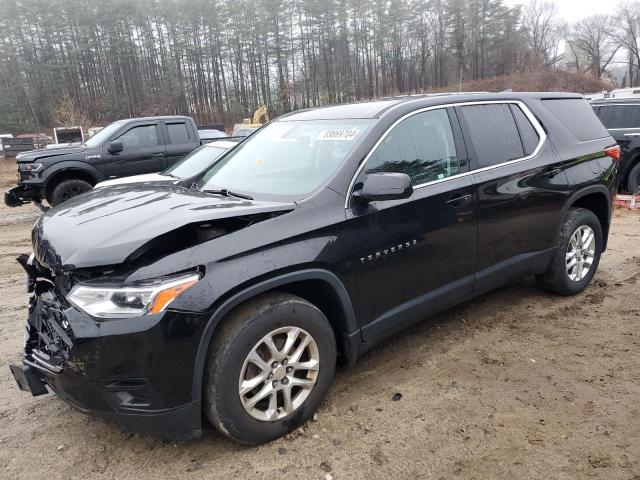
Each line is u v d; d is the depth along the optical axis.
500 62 81.00
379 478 2.67
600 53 78.69
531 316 4.49
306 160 3.54
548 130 4.50
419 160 3.57
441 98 3.88
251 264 2.73
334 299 3.13
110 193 3.65
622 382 3.44
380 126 3.45
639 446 2.83
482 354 3.87
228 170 3.96
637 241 6.86
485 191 3.85
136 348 2.49
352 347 3.25
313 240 2.97
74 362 2.52
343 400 3.34
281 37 73.56
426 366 3.73
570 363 3.71
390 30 77.69
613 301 4.77
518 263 4.22
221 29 74.69
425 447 2.88
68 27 72.44
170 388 2.58
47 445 3.05
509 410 3.18
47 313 2.86
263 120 42.28
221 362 2.67
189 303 2.55
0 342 4.45
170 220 2.72
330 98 74.38
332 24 74.69
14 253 7.71
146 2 73.94
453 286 3.77
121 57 74.12
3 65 71.12
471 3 80.75
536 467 2.71
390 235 3.31
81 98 69.50
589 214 4.76
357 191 3.21
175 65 74.69
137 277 2.51
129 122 10.70
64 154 10.00
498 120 4.17
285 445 2.94
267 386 2.87
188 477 2.73
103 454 2.95
